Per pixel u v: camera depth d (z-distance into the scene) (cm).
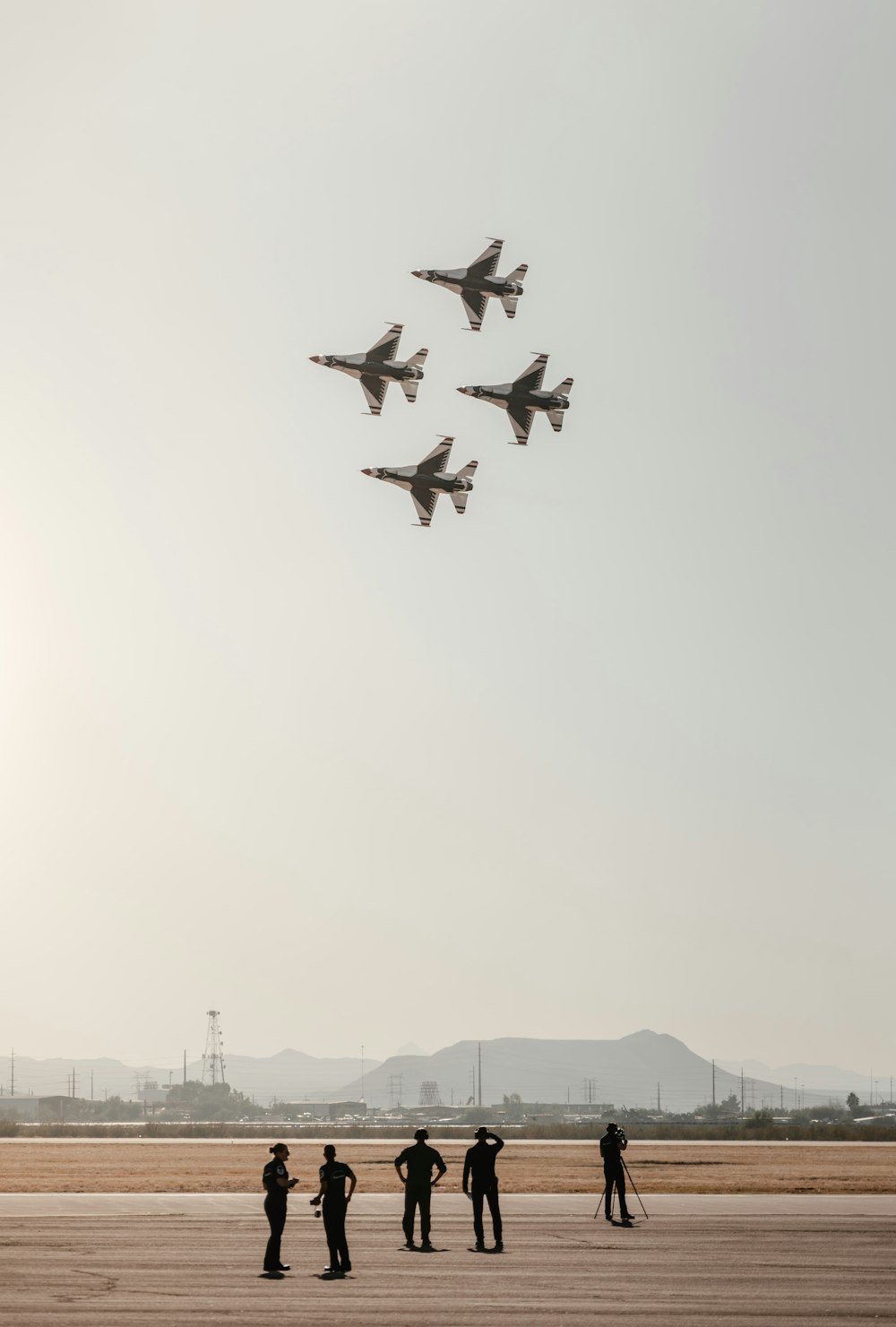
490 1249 4762
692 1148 14812
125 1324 3228
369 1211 6359
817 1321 3344
